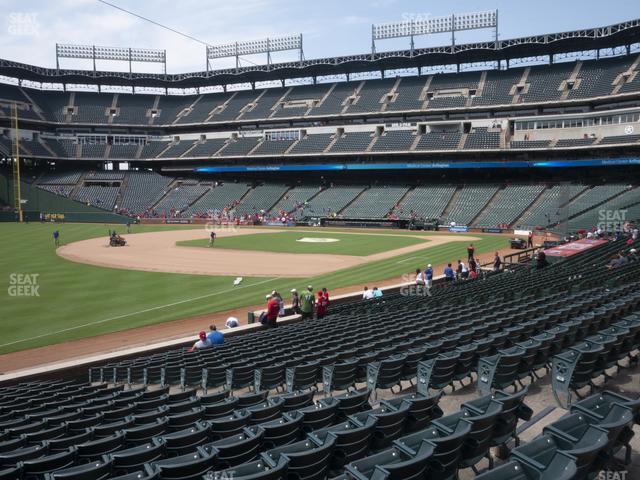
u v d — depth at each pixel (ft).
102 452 24.14
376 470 16.87
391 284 100.78
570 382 27.53
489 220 203.21
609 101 201.36
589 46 218.18
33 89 290.56
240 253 147.54
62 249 154.20
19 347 64.13
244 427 24.84
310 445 20.84
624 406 19.95
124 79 286.46
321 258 136.98
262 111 274.98
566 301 50.78
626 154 194.49
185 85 298.35
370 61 247.09
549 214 188.24
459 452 19.30
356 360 35.42
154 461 22.45
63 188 274.36
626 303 43.93
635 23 190.49
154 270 118.93
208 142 282.15
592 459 16.79
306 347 45.21
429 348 35.55
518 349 31.78
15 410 36.47
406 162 234.79
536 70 231.71
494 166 215.72
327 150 247.70
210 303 86.79
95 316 78.48
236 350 47.70
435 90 245.45
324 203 248.11
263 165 266.77
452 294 71.61
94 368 51.34
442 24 246.27
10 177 264.11
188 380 40.57
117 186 280.92
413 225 216.33
